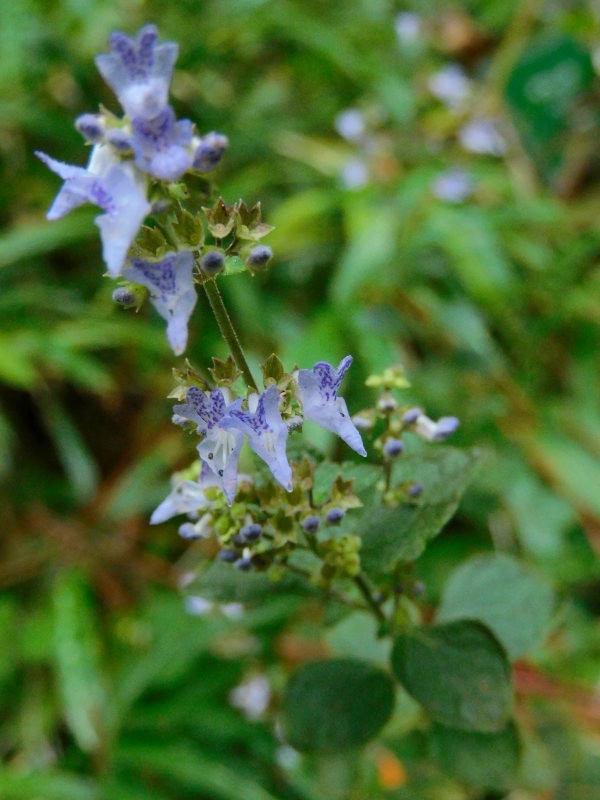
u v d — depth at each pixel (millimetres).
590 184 283
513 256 249
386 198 246
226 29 260
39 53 244
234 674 182
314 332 216
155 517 94
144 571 203
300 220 234
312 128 272
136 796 164
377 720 112
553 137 279
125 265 73
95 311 224
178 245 75
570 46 274
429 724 122
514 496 204
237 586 106
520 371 237
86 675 176
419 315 232
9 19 243
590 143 279
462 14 307
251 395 80
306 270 239
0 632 193
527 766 143
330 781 146
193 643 178
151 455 211
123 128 73
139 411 223
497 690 101
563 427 223
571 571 194
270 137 260
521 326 239
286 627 184
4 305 220
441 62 306
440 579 190
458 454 104
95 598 201
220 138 72
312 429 186
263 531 93
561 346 240
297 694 114
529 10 281
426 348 233
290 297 237
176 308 75
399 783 150
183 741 175
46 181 244
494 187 256
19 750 180
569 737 150
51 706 184
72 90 253
